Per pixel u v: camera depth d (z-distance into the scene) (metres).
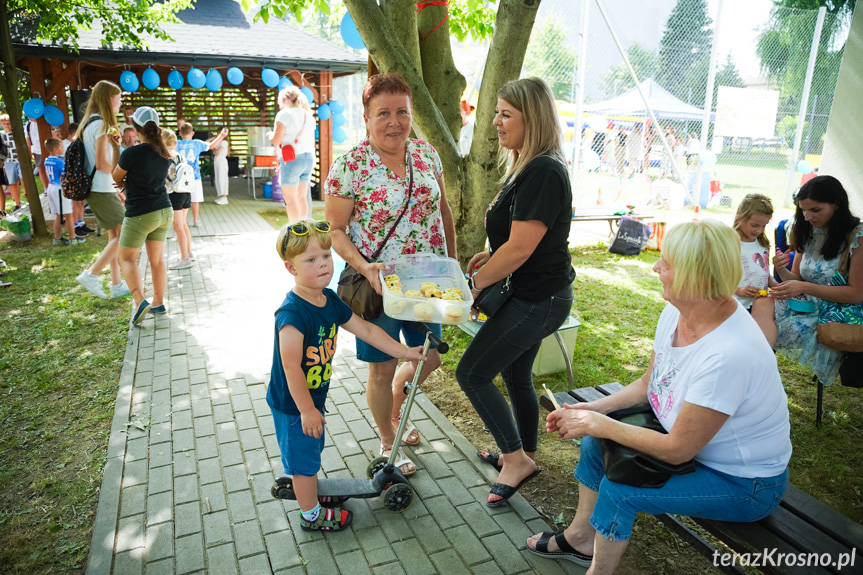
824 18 13.76
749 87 14.76
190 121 17.36
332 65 13.36
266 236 9.63
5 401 3.98
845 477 3.26
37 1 9.16
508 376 2.97
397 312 2.45
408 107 2.68
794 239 3.73
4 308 5.87
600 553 2.07
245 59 12.66
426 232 2.96
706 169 13.30
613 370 4.65
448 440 3.48
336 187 2.79
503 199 2.57
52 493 3.00
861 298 3.40
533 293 2.55
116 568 2.45
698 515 1.99
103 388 4.16
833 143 5.22
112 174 5.11
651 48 14.23
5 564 2.52
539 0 3.87
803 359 3.62
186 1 11.96
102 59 11.60
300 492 2.56
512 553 2.56
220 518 2.76
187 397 3.99
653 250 9.19
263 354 4.75
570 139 13.08
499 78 4.15
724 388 1.79
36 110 10.12
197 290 6.54
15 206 12.01
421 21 5.10
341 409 3.84
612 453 1.99
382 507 2.87
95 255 8.12
